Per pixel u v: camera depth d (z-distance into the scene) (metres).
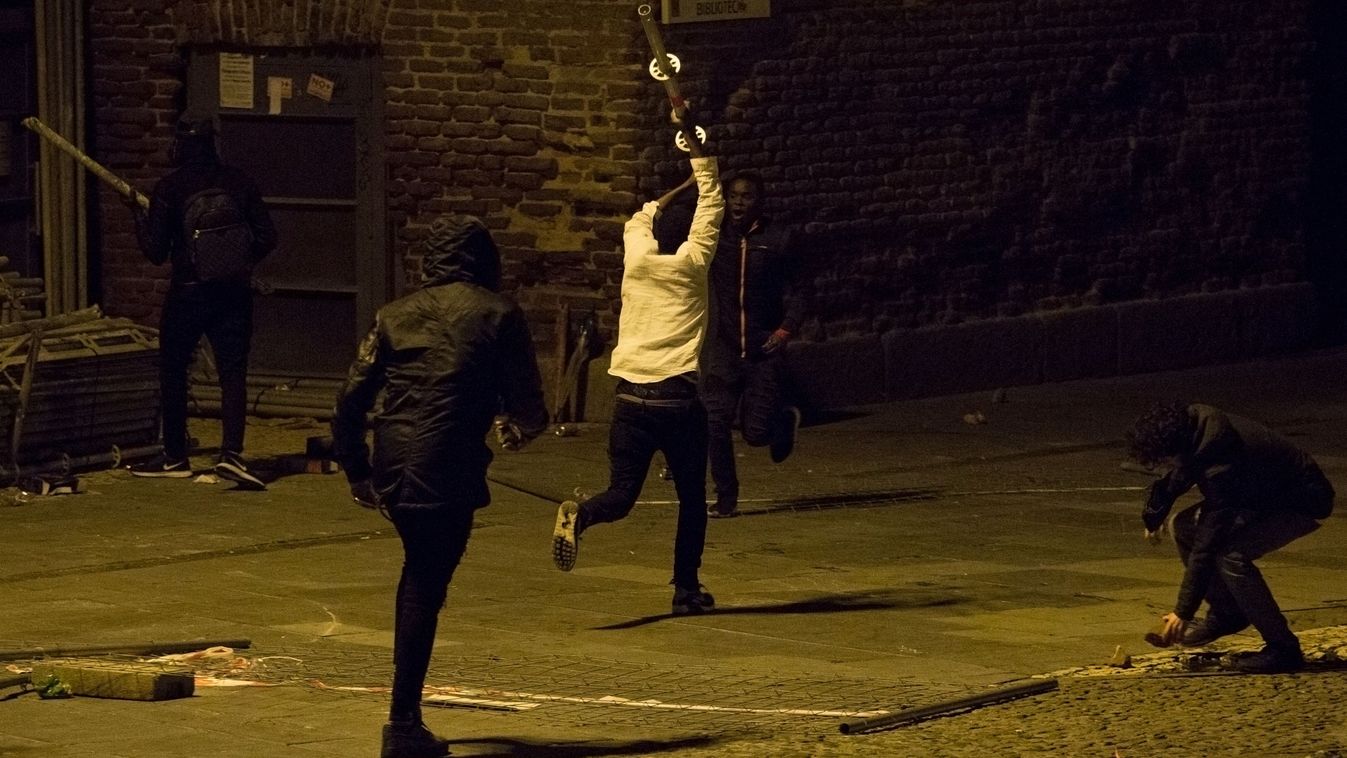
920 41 23.86
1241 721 10.73
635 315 13.77
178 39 23.58
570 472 19.53
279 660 12.62
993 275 24.70
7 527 17.20
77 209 23.80
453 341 10.38
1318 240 27.91
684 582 14.00
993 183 24.59
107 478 19.31
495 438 21.17
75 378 19.33
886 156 23.73
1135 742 10.30
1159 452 11.92
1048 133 25.00
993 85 24.50
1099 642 13.06
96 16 23.84
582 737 10.62
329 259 23.39
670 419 13.66
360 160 23.12
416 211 22.98
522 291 22.56
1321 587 14.77
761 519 17.53
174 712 11.20
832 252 23.39
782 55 22.80
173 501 18.33
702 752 10.27
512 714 11.16
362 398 10.48
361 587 14.98
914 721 10.84
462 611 14.12
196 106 23.73
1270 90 26.97
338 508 18.06
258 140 23.52
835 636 13.27
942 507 18.02
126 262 24.20
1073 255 25.33
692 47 22.16
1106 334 25.47
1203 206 26.45
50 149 23.61
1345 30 28.08
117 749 10.39
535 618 13.88
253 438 21.89
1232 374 25.69
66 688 11.59
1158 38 25.86
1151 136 25.91
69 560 15.92
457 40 22.53
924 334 24.00
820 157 23.20
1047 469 19.83
